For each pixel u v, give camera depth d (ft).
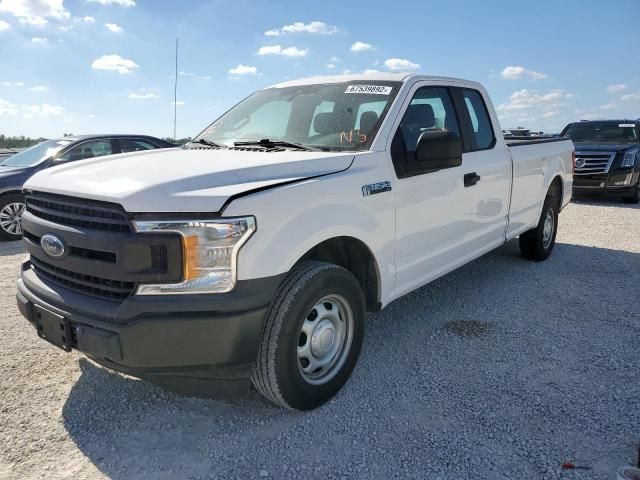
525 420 9.84
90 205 8.86
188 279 8.36
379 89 13.05
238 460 8.80
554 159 20.71
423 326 14.46
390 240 11.75
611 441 9.18
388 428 9.67
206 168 9.67
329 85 14.01
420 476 8.36
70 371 11.81
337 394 10.85
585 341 13.38
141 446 9.18
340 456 8.89
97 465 8.67
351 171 10.87
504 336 13.73
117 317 8.39
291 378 9.61
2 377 11.48
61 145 29.81
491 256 22.00
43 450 9.04
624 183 37.45
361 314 11.00
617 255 22.34
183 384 9.09
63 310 9.11
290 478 8.36
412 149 12.54
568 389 10.94
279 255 8.99
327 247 11.17
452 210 13.96
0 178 26.99
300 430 9.63
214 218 8.42
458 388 11.06
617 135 42.34
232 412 10.23
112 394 10.86
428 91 13.84
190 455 8.94
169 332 8.37
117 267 8.42
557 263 20.99
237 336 8.64
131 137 32.58
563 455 8.82
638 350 12.82
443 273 14.28
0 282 18.94
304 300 9.53
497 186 16.22
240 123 14.26
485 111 16.38
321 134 12.61
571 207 36.81
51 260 9.50
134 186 8.68
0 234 27.17
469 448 9.04
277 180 9.63
